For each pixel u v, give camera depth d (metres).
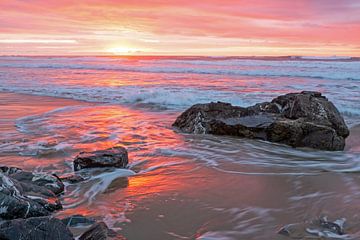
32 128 9.67
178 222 4.25
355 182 5.72
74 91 18.03
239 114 9.70
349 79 23.86
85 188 5.36
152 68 34.12
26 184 4.73
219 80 23.05
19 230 3.33
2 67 40.06
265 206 4.73
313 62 37.03
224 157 7.30
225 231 4.01
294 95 9.63
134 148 7.87
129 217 4.38
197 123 9.62
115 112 12.64
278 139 8.41
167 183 5.64
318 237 3.77
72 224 4.02
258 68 32.59
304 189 5.40
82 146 7.82
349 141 8.89
